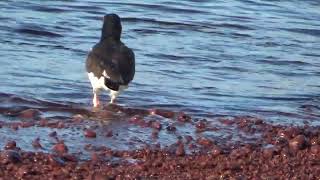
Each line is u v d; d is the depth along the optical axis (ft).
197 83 60.70
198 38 77.36
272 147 43.68
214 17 87.10
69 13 82.33
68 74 60.03
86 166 39.27
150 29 79.46
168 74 62.69
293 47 77.25
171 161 40.68
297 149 43.65
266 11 93.20
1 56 63.98
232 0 97.19
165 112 50.83
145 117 49.90
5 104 50.98
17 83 56.34
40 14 80.64
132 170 38.96
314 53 75.36
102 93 54.90
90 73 50.65
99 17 82.23
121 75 49.83
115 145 43.52
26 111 49.14
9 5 82.69
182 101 55.16
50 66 62.03
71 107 51.24
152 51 70.13
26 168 37.86
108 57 50.26
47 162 39.45
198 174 38.68
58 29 75.15
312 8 96.99
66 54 66.49
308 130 47.85
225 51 72.64
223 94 58.13
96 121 48.14
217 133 47.11
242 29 82.99
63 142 42.98
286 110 54.65
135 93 56.08
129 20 82.64
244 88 60.39
